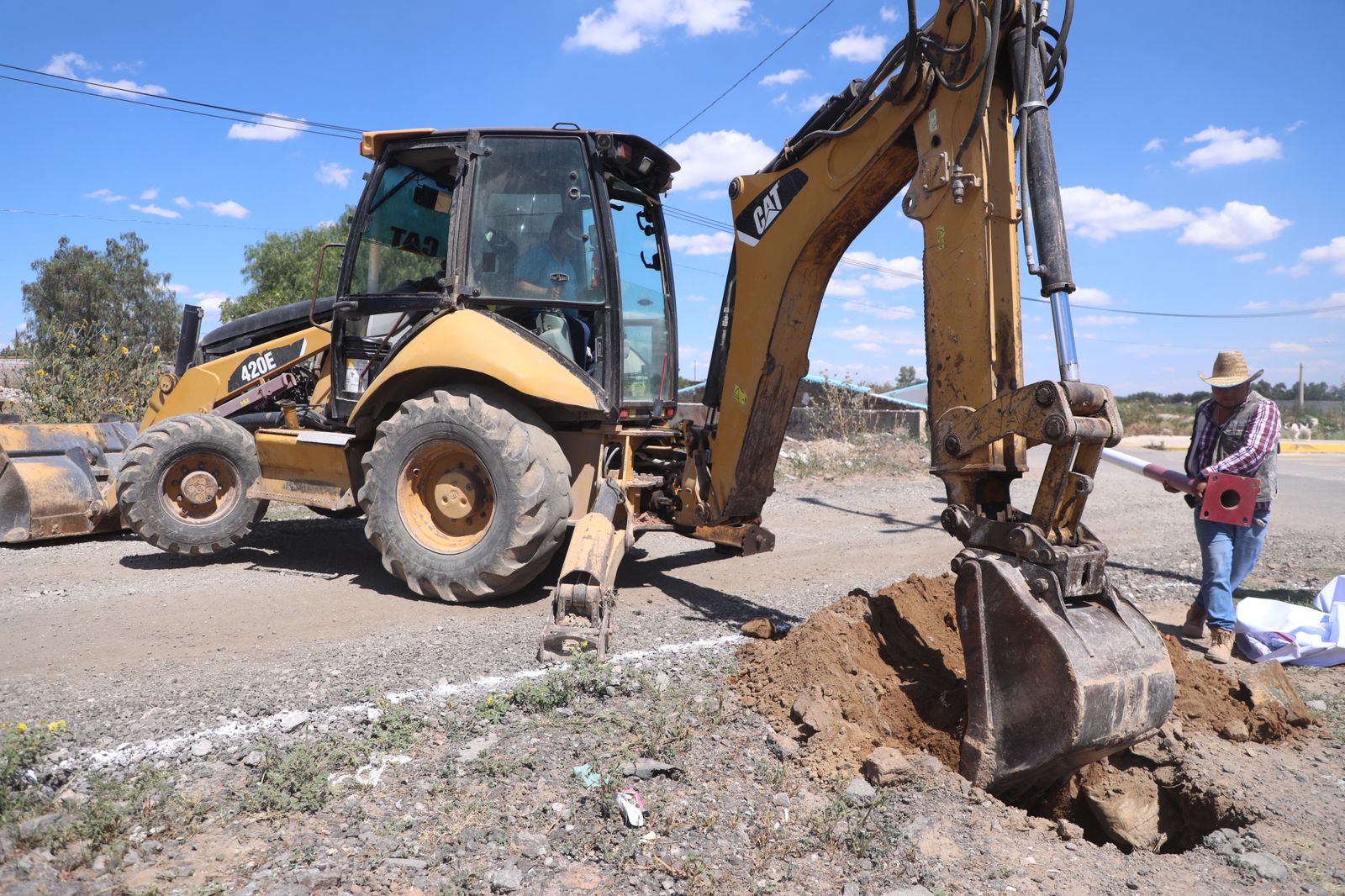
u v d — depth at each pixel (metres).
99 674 4.13
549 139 5.70
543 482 5.29
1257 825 3.18
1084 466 3.41
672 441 6.52
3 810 2.73
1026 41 3.60
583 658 4.14
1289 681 4.23
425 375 5.65
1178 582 6.94
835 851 2.76
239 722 3.55
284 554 7.14
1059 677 3.02
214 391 7.19
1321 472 19.31
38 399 12.42
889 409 19.70
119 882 2.42
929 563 7.30
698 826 2.83
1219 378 5.05
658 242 6.57
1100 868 2.81
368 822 2.77
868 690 3.81
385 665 4.27
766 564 7.18
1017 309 3.72
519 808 2.90
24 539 7.16
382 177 6.02
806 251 4.86
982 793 3.13
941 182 3.93
